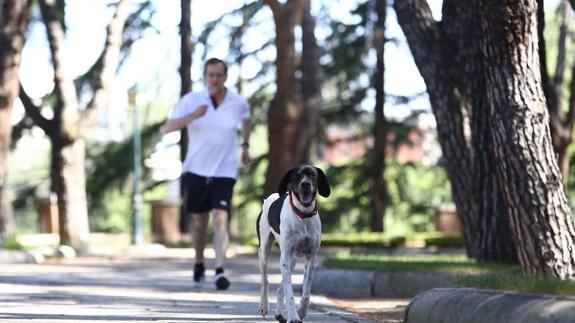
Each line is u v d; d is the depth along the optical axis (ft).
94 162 113.39
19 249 66.44
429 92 43.34
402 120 111.86
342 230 117.50
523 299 20.08
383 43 107.14
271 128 86.07
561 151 75.20
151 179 114.93
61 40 79.10
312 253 25.95
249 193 115.75
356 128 116.88
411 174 129.59
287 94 85.30
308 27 97.25
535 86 28.58
